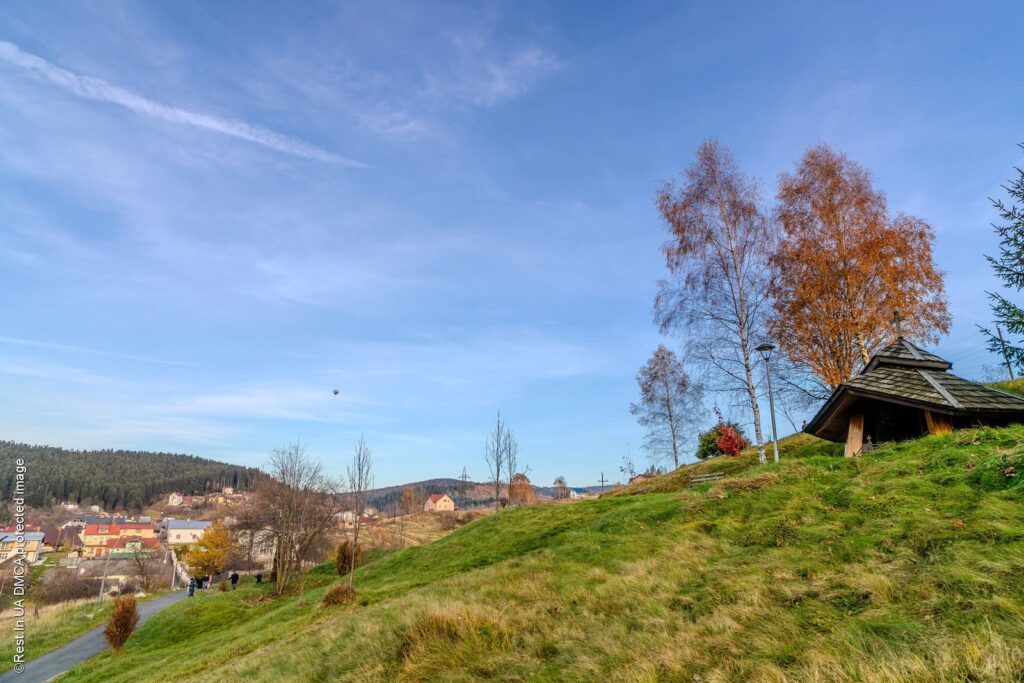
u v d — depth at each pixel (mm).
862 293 22578
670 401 39188
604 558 10734
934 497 8055
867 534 7605
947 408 11406
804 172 24672
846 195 23344
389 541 53438
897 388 12656
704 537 10023
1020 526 6297
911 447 11055
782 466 12516
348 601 16094
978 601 4840
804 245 23234
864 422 14086
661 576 8398
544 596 8898
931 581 5582
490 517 24922
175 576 67312
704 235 22156
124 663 19391
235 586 44312
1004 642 4008
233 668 11352
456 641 7406
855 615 5395
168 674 14219
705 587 7414
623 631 6527
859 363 23047
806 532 8414
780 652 4914
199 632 23625
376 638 8453
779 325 24422
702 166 22859
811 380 25391
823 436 15875
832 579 6484
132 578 57406
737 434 29250
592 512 19125
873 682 3934
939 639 4336
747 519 10289
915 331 22234
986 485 7801
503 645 7062
